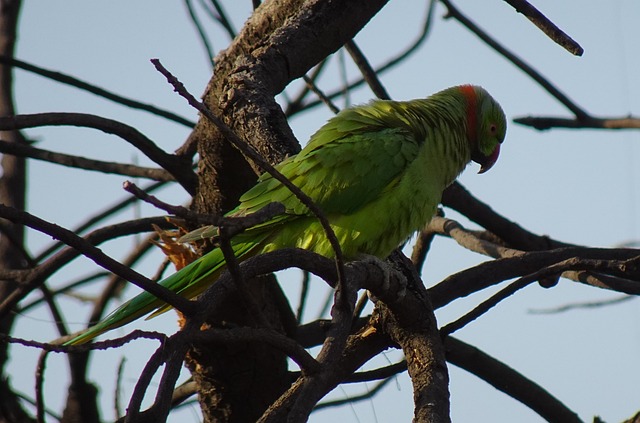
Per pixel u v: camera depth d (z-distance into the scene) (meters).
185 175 11.89
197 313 5.79
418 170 10.93
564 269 8.42
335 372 9.00
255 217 5.36
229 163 10.90
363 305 11.66
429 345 8.41
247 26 11.37
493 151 12.95
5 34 16.41
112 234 12.22
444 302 10.23
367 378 9.38
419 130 11.31
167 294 5.70
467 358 11.93
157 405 5.23
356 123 11.12
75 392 13.20
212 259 9.87
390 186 10.66
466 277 10.34
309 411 5.98
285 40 10.89
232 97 10.42
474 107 12.51
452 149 11.90
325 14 11.05
